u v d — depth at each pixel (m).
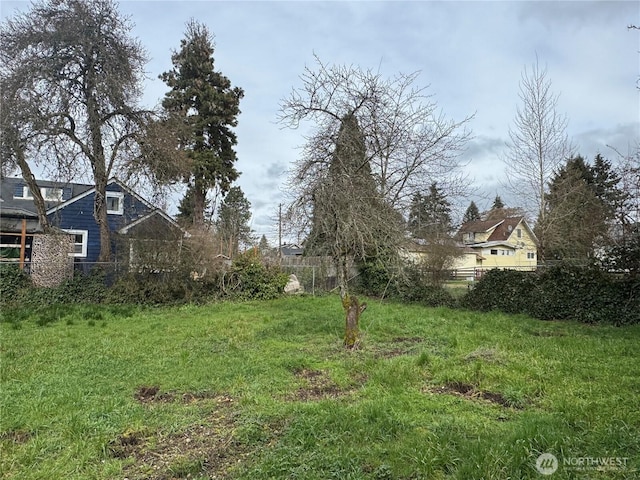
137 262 14.43
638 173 10.25
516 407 4.42
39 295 13.09
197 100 24.05
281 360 6.37
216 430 3.95
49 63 13.41
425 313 11.79
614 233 10.59
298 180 7.70
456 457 3.22
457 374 5.45
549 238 18.84
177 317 11.63
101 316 11.45
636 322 9.80
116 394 4.99
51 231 14.56
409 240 8.21
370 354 6.90
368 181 7.52
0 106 12.41
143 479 3.15
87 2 13.90
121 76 14.35
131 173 14.46
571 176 20.17
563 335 8.58
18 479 3.12
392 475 3.06
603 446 3.35
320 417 4.03
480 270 17.62
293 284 18.09
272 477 3.07
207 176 23.27
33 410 4.41
